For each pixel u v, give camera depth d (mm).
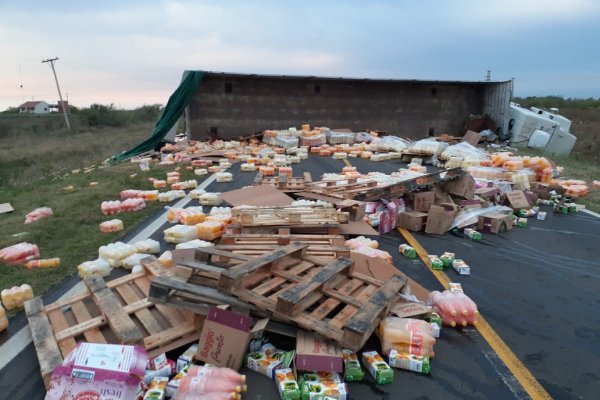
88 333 3832
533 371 3918
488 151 19703
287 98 23375
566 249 7305
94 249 6773
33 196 11203
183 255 5207
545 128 22125
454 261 6332
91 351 2984
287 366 3641
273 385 3562
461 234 7961
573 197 11047
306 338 3783
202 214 7781
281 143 20016
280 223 6609
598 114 47500
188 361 3637
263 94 23031
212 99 22469
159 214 8883
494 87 24156
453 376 3814
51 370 3275
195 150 18812
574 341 4441
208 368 3348
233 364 3596
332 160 17609
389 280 4539
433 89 24766
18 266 6066
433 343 3973
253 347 3887
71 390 2846
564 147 22172
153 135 21188
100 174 14242
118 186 11695
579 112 49344
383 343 3994
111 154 26094
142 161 16344
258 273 4395
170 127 21422
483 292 5586
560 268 6473
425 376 3803
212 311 3725
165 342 3734
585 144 26938
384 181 10570
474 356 4121
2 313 4375
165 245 6984
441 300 4734
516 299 5406
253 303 3855
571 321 4863
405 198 9000
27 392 3518
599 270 6410
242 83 22688
